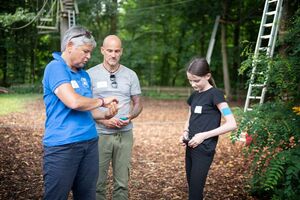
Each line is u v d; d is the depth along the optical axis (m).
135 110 3.91
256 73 4.23
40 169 5.24
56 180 2.73
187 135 3.48
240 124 3.87
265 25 6.58
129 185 5.02
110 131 3.72
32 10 17.84
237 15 19.72
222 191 4.72
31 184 4.66
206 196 4.55
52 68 2.75
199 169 3.30
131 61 23.28
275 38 5.61
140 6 23.72
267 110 3.96
